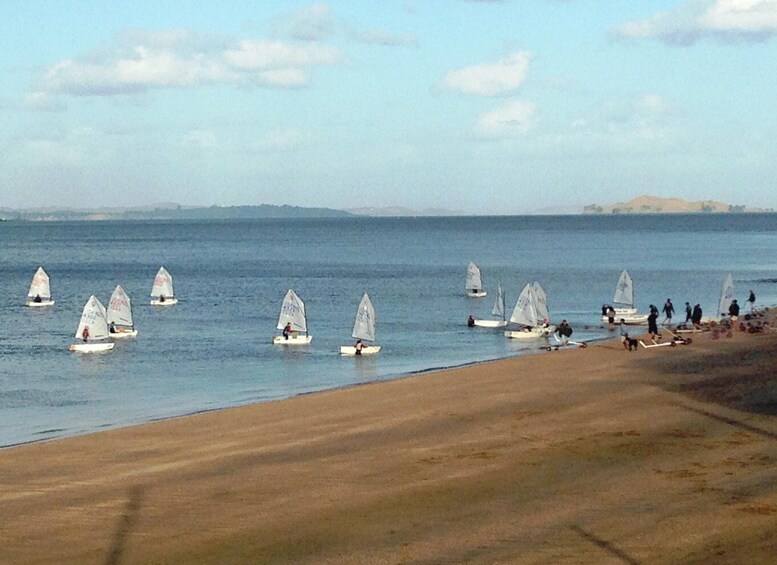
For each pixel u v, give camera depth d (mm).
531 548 22203
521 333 75812
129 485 29547
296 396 49031
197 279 142375
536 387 46094
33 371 62344
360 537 23641
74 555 23062
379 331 81500
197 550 23172
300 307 74938
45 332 82875
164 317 93562
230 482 29500
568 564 21062
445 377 50969
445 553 22156
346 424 38469
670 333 68688
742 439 32625
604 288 119750
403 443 34219
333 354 68688
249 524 25078
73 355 69500
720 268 150875
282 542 23516
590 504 25516
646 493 26328
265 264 178125
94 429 43594
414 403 42750
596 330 79250
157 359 67188
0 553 23312
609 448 32000
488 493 27109
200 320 90812
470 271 113062
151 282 138625
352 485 28625
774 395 40969
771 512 24141
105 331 74062
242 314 95875
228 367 63438
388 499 26922
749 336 65750
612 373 50031
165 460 33062
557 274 143125
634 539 22531
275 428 38281
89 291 124688
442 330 81812
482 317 91750
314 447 34250
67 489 29219
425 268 162375
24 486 29734
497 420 37844
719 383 44906
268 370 61938
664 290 114750
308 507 26406
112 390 55000
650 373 49500
